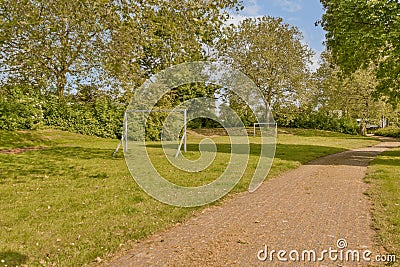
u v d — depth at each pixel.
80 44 13.62
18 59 12.83
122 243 4.51
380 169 11.30
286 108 34.91
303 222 5.42
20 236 4.75
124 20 7.52
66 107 25.55
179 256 4.09
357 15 14.61
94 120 26.30
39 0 7.92
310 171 11.27
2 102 22.48
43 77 15.72
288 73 34.84
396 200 6.69
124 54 8.19
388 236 4.67
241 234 4.86
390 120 46.62
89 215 5.81
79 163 12.80
